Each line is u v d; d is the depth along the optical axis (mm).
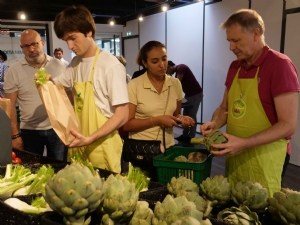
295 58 4836
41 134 3092
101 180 931
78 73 1970
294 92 1591
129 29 9820
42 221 950
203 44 6906
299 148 4789
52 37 8703
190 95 5949
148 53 2289
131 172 1448
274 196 1091
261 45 1688
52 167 1704
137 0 8352
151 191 1260
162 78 2389
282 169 1783
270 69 1635
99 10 8664
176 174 1851
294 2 4762
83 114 1878
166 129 2357
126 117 1883
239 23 1631
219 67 6523
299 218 1000
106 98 1887
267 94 1660
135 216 950
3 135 1830
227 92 1972
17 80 2973
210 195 1174
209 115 6969
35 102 3012
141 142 2256
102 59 1866
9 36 8609
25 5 7438
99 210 928
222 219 1047
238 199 1145
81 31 1777
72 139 1692
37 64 2971
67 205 844
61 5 7703
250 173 1747
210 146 1627
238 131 1787
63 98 1790
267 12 5262
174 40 7898
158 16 8398
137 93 2350
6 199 1298
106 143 1876
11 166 1689
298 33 4750
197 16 6973
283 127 1576
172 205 929
